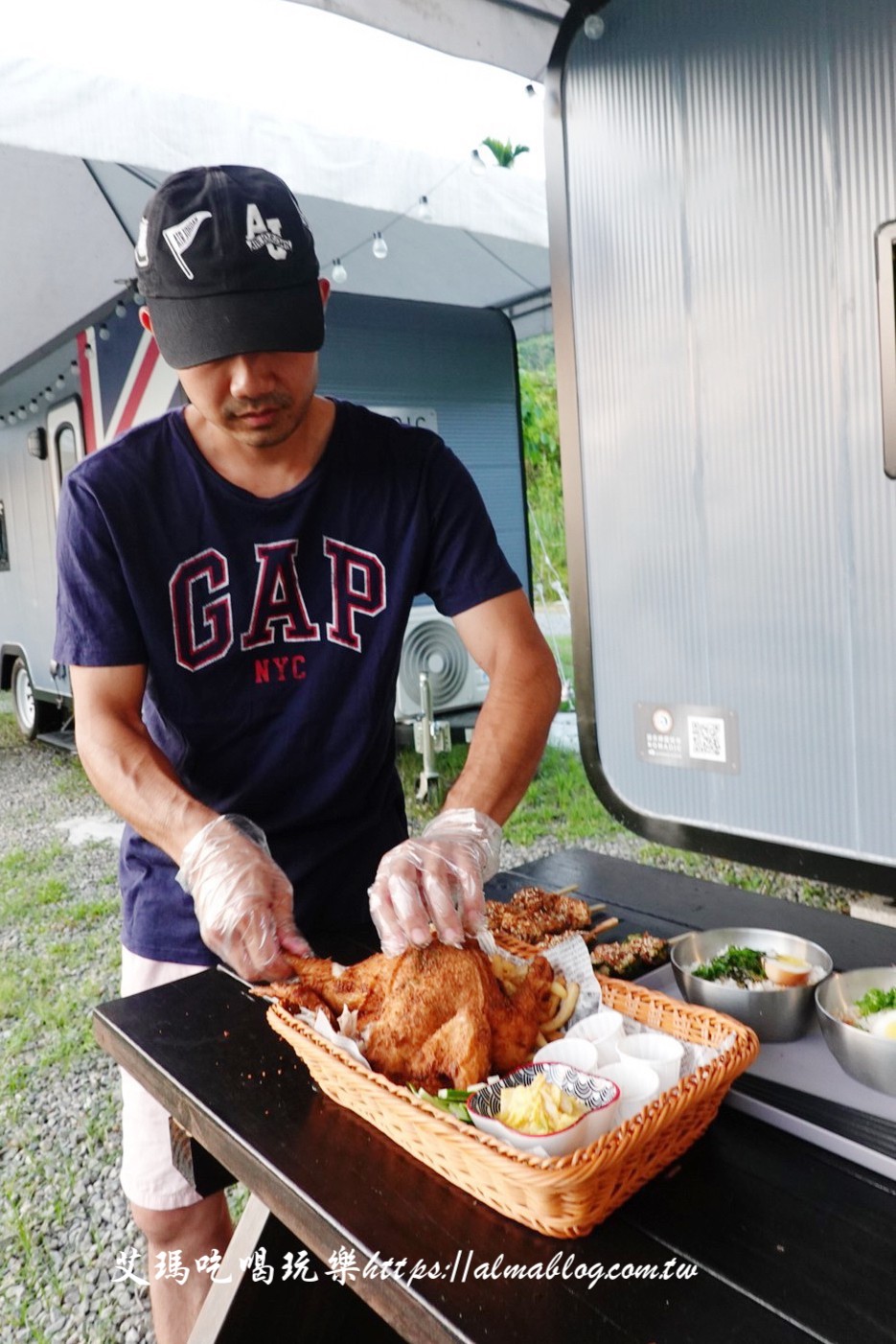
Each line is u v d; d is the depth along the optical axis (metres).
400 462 1.90
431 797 5.96
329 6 2.67
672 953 1.57
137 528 1.75
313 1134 1.24
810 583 2.34
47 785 7.66
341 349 6.14
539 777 6.77
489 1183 1.03
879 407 2.12
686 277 2.45
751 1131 1.18
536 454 11.51
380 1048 1.25
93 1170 2.83
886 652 2.22
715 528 2.51
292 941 1.43
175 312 1.51
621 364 2.65
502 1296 0.94
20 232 4.91
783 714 2.46
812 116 2.12
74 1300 2.35
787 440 2.32
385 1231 1.04
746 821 2.60
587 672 2.91
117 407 6.12
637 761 2.84
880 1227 1.00
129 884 1.94
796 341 2.25
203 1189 1.57
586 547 2.84
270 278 1.50
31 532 7.93
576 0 2.52
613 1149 0.96
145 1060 1.46
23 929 4.70
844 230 2.12
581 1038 1.27
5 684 9.37
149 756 1.72
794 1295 0.92
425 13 2.84
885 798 2.29
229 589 1.81
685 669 2.65
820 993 1.37
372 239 5.67
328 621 1.87
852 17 2.01
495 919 1.76
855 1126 1.14
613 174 2.55
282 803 1.90
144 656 1.82
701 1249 0.99
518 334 7.61
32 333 6.68
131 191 4.64
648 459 2.63
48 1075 3.35
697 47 2.30
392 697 1.98
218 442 1.80
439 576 1.98
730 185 2.31
